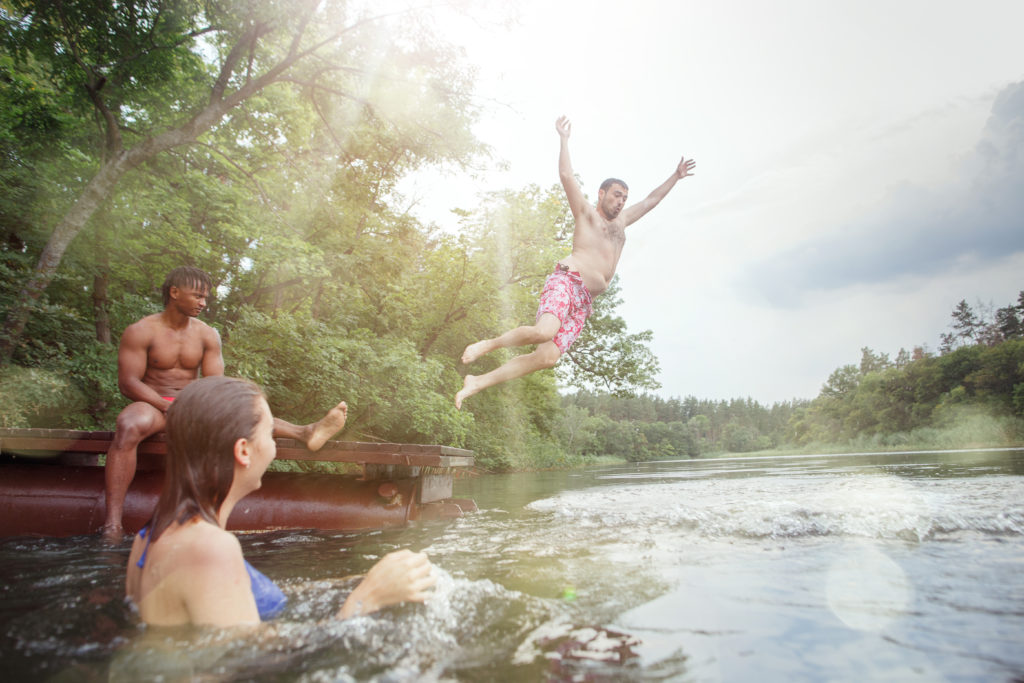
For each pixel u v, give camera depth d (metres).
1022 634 1.24
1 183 8.84
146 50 9.12
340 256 11.92
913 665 1.07
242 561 1.32
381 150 13.04
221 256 10.53
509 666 1.06
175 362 3.76
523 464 21.62
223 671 1.02
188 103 10.62
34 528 3.38
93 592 1.69
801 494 5.20
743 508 3.87
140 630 1.24
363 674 1.01
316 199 12.04
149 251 10.14
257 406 1.46
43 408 7.93
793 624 1.34
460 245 16.84
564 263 4.35
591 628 1.31
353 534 3.30
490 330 18.30
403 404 12.47
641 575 1.94
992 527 2.79
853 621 1.36
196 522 1.32
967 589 1.66
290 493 3.82
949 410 69.06
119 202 9.55
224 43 10.91
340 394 11.38
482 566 2.16
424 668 1.04
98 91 8.91
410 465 3.91
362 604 1.40
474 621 1.36
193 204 10.46
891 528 2.83
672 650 1.16
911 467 10.31
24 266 8.86
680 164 4.98
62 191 9.49
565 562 2.22
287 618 1.41
